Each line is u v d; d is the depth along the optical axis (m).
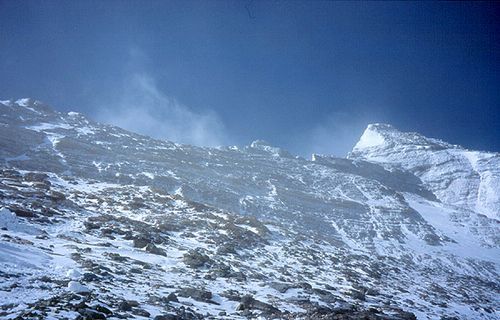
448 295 40.31
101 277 16.38
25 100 101.00
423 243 77.44
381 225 83.19
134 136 103.25
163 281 19.17
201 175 82.88
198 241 34.66
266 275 27.67
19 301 10.95
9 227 22.14
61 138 76.19
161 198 51.81
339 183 114.38
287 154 147.12
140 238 28.02
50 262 16.64
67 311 10.79
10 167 55.38
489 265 70.38
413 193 142.00
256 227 47.44
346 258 47.09
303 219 73.31
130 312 12.43
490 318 33.38
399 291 35.28
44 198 34.81
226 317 15.21
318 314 18.14
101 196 45.78
